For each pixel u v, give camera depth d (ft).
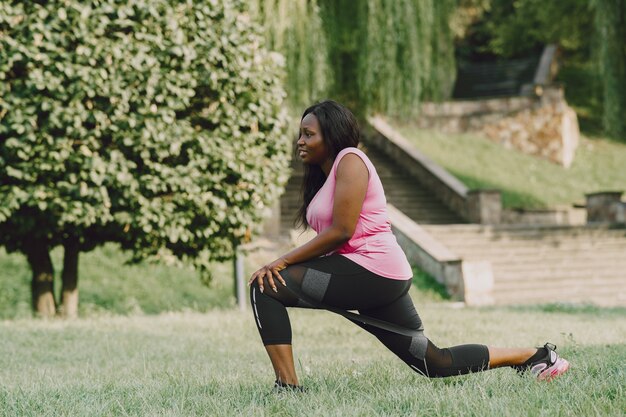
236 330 28.78
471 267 48.49
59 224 30.68
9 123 29.84
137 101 31.35
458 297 48.65
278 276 11.38
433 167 78.33
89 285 44.52
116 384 14.21
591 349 17.46
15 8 29.63
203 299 45.44
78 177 30.86
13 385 14.44
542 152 88.28
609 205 70.74
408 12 58.75
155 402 11.82
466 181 81.51
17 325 30.25
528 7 91.45
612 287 58.23
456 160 86.12
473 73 108.68
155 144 31.55
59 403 11.81
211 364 18.35
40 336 26.32
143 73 31.35
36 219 32.01
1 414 11.12
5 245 34.91
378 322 11.57
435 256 50.37
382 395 11.53
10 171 29.71
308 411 10.20
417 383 12.72
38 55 29.60
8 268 44.83
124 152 31.83
